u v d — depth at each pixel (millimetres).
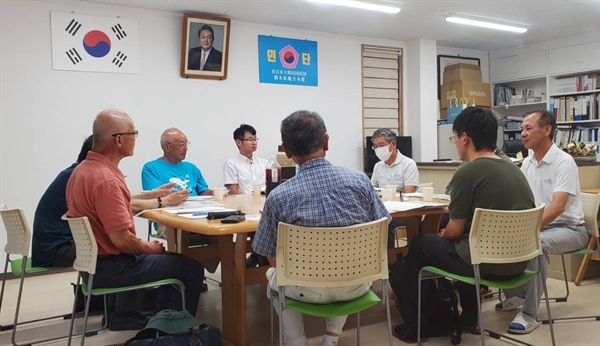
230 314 2361
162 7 4543
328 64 5703
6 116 4020
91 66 4340
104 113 2168
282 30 5375
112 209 2037
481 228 1981
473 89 6449
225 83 5039
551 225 2824
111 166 2148
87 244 1987
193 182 3742
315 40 5602
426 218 2938
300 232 1676
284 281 1709
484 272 2084
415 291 2422
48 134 4191
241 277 2281
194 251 3053
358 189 1795
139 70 4574
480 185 2117
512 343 2406
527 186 2189
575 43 6211
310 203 1729
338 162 5809
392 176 3781
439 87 6684
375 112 6074
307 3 4562
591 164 3932
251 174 3994
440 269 2230
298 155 1802
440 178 4547
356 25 5410
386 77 6156
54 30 4172
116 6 4445
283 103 5402
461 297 2590
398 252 2764
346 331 2635
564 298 3072
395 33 5844
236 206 2557
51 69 4184
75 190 2115
